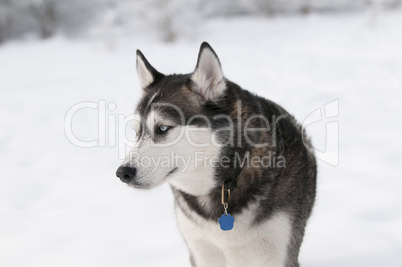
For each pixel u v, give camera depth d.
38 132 7.15
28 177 5.21
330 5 21.92
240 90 2.67
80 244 3.49
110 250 3.34
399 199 3.85
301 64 11.51
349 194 4.07
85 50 17.45
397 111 6.95
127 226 3.78
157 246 3.37
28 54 17.05
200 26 18.36
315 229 3.48
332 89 8.65
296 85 9.19
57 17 22.98
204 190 2.49
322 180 4.48
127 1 19.75
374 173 4.57
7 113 8.44
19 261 3.25
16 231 3.80
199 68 2.49
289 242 2.51
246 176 2.45
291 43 15.35
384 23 16.66
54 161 5.75
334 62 11.45
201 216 2.51
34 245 3.51
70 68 13.50
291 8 22.12
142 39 18.89
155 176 2.39
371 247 3.15
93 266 3.11
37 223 3.96
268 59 12.59
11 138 6.89
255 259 2.55
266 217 2.41
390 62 10.88
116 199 4.45
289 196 2.48
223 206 2.46
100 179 5.07
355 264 2.98
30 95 9.84
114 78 11.15
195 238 2.59
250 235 2.44
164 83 2.68
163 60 13.30
